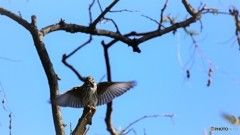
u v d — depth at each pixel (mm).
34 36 12906
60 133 12039
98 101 12359
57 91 12438
